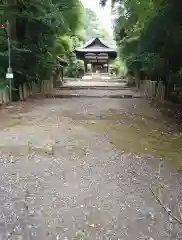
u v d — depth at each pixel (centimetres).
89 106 905
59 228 251
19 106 870
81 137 534
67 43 1794
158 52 1010
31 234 242
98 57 3462
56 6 1411
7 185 330
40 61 1202
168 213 277
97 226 255
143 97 1154
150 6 1131
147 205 291
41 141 504
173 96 1002
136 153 448
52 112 782
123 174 365
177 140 524
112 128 611
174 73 995
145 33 1044
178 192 318
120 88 1619
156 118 724
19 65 1027
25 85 1063
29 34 1122
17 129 585
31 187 326
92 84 1961
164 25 844
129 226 256
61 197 304
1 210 278
